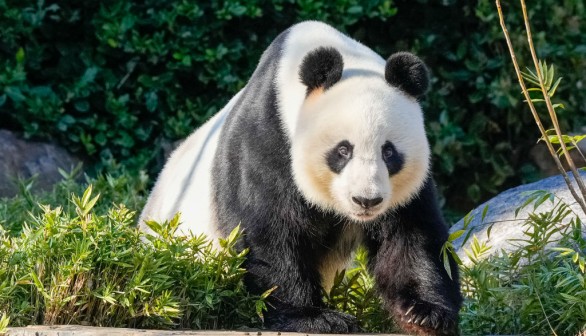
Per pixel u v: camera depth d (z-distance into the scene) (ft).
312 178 33.35
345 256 37.60
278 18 64.64
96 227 33.71
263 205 34.37
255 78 36.68
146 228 43.83
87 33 63.98
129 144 63.72
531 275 35.17
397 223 34.60
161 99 64.90
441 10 65.72
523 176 66.03
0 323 30.63
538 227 35.37
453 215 64.59
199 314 34.47
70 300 32.81
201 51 64.03
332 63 33.37
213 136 40.60
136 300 33.24
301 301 34.91
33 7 63.57
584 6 66.64
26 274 33.37
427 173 34.42
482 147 65.67
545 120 65.87
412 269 34.42
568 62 65.72
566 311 32.96
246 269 35.04
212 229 37.35
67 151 63.87
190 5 63.10
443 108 65.41
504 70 65.10
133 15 63.31
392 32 65.87
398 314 34.37
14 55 63.10
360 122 32.19
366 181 31.53
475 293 37.32
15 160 60.80
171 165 45.44
